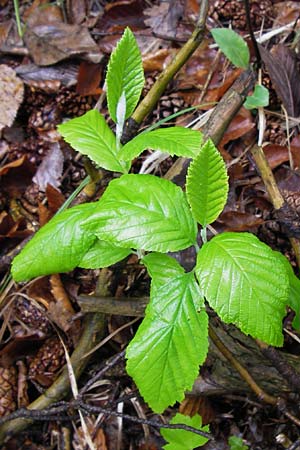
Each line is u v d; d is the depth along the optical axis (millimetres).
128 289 475
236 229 483
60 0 599
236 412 470
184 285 348
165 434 416
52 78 552
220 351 422
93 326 454
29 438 467
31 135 547
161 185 347
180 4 581
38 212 515
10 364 477
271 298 328
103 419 464
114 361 426
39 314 478
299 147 508
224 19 568
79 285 489
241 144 516
